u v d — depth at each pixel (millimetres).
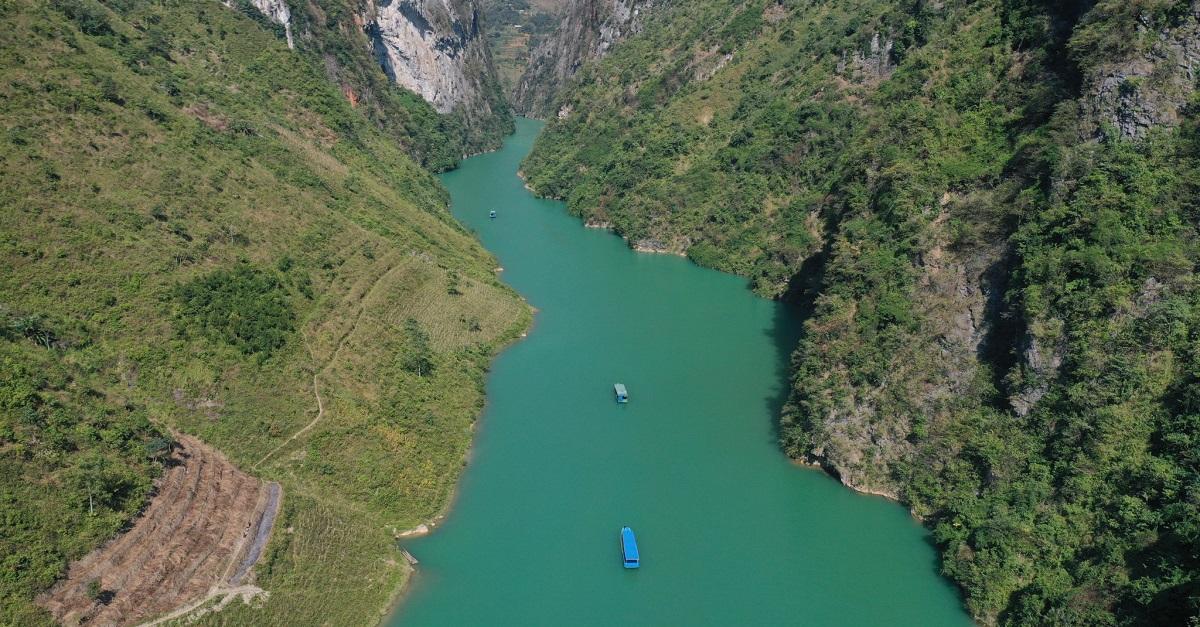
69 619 49438
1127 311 65562
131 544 55500
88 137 86375
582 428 90000
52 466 55406
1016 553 63969
